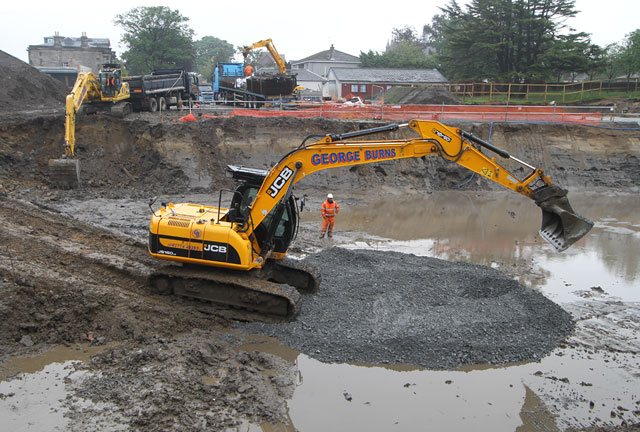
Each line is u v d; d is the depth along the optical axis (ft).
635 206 69.46
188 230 29.66
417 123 29.50
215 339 27.78
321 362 26.27
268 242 31.22
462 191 77.97
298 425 21.09
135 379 23.48
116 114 76.48
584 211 66.13
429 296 33.60
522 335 29.14
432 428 21.30
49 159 66.39
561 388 24.57
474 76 146.41
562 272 42.01
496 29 139.95
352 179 75.41
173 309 30.14
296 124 77.87
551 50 130.82
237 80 112.16
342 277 36.65
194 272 30.78
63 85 117.70
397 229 55.06
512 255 46.50
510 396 23.84
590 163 83.71
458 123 85.20
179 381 23.26
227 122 75.25
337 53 272.72
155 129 71.61
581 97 126.41
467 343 27.73
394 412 22.31
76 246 38.55
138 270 34.40
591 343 29.22
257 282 30.04
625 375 25.82
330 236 50.03
